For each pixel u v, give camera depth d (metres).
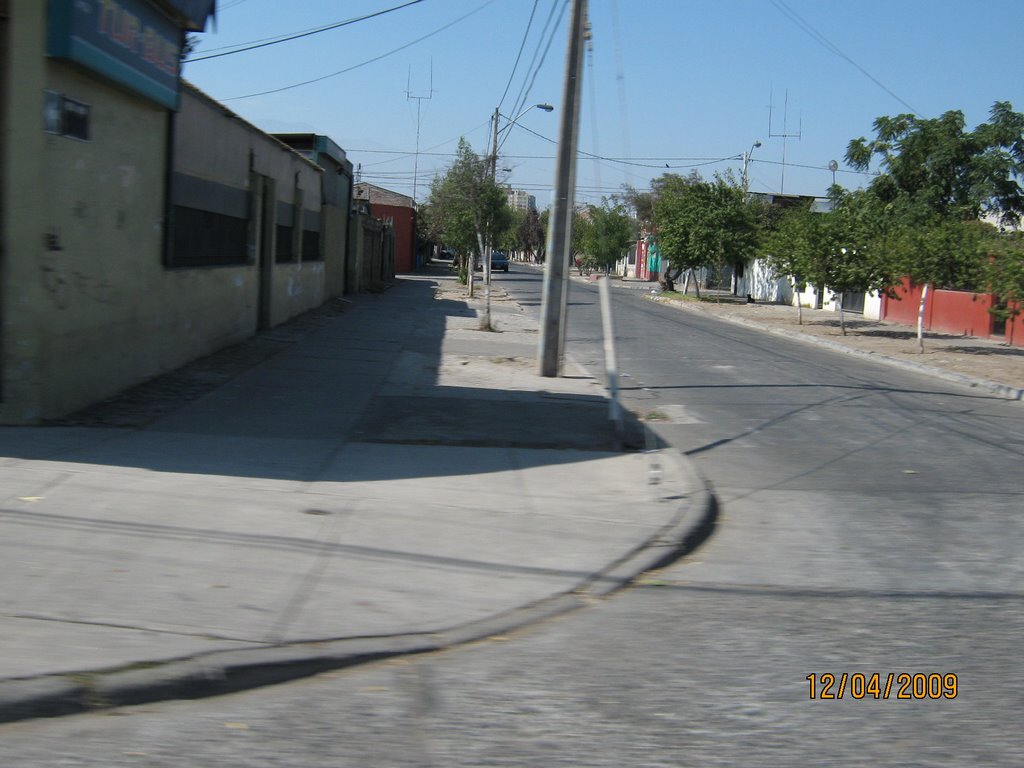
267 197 21.02
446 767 4.07
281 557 6.54
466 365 17.50
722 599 6.43
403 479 8.96
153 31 12.11
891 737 4.48
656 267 77.12
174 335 14.41
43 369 10.05
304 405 12.50
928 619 6.11
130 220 12.25
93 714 4.43
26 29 9.41
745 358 22.48
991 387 18.53
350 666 5.10
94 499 7.50
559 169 16.30
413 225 73.62
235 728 4.36
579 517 8.04
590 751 4.26
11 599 5.48
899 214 41.59
